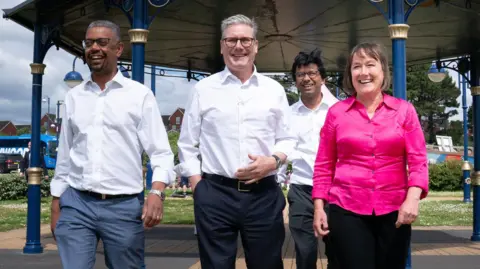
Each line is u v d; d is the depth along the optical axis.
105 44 3.52
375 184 3.27
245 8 7.51
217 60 10.92
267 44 9.81
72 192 3.55
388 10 6.09
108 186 3.48
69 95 3.67
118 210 3.49
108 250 3.51
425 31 8.57
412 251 8.24
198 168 3.69
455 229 11.27
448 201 19.89
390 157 3.29
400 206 3.24
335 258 3.39
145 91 3.61
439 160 40.28
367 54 3.35
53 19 7.64
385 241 3.29
